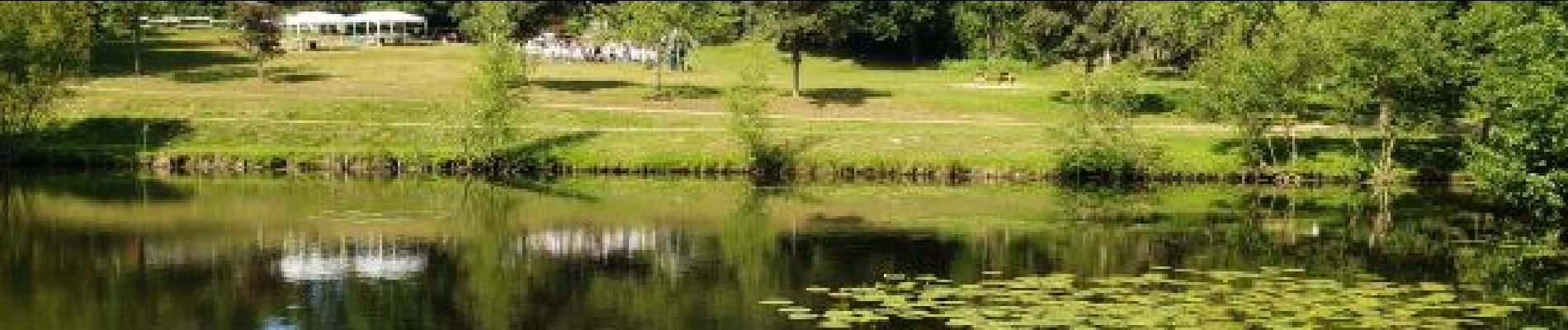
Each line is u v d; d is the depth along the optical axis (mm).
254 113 91188
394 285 44031
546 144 84938
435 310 39875
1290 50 79250
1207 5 105438
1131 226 59094
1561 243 54688
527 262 48656
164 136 86938
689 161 82000
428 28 160125
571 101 96875
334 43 135250
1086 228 58406
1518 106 52969
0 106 81562
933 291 41781
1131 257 49906
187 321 38281
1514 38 61000
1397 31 77438
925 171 81062
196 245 52219
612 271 46844
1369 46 77938
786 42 106312
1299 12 89375
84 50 94312
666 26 103188
